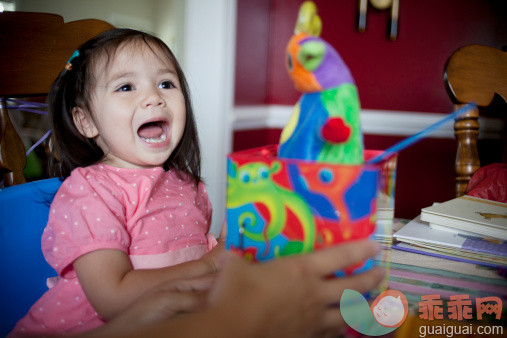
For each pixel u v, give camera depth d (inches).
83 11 99.7
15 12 35.1
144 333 9.4
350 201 13.3
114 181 27.7
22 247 22.5
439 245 22.8
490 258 21.3
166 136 29.9
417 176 76.7
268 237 14.4
